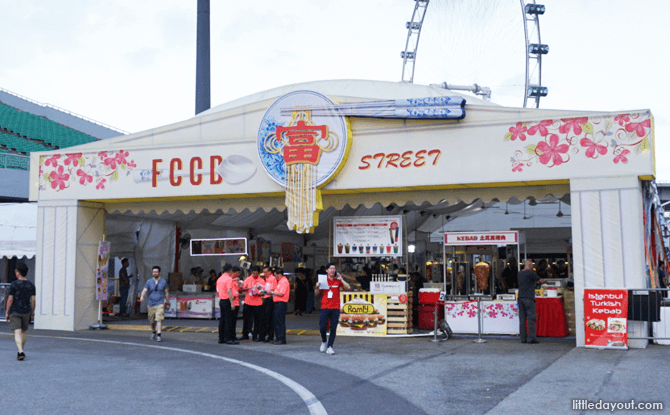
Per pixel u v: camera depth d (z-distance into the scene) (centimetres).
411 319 1423
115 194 1509
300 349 1138
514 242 1319
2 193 2703
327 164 1311
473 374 842
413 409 631
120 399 675
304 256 2325
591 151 1149
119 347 1168
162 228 1875
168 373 854
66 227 1551
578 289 1135
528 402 657
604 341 1084
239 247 1900
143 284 1869
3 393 708
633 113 1128
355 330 1373
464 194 1297
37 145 3753
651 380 768
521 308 1234
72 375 834
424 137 1266
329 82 1766
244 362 966
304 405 648
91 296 1573
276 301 1238
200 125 1444
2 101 4384
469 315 1369
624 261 1109
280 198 1432
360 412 618
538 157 1184
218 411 619
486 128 1224
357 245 1419
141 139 1497
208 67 2823
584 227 1141
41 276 1561
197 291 1845
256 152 1387
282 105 1353
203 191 1423
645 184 1207
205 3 2838
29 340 1291
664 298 1167
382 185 1286
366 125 1310
